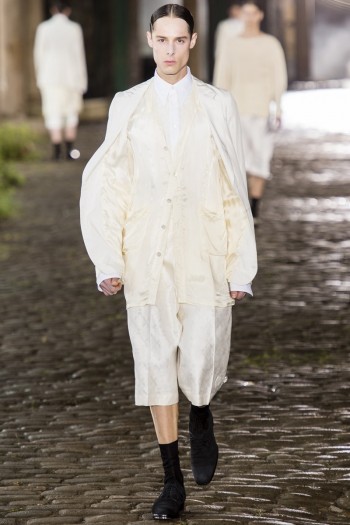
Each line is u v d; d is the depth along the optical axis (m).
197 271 8.63
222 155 8.52
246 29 22.42
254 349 13.99
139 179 8.60
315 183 28.14
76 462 10.27
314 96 58.47
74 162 33.41
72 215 24.05
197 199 8.60
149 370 8.66
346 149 35.00
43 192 27.38
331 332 14.73
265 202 25.31
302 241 20.89
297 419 11.38
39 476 9.88
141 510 8.97
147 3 51.56
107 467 10.11
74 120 34.06
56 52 33.56
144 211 8.63
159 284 8.62
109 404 12.06
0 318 15.80
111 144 8.59
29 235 21.94
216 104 8.61
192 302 8.62
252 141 22.55
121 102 8.64
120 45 48.84
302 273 18.27
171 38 8.41
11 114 42.75
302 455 10.34
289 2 66.69
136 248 8.66
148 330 8.66
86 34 47.62
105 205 8.65
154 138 8.55
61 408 11.94
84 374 13.17
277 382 12.64
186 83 8.60
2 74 42.44
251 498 9.24
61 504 9.14
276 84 22.39
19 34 43.03
